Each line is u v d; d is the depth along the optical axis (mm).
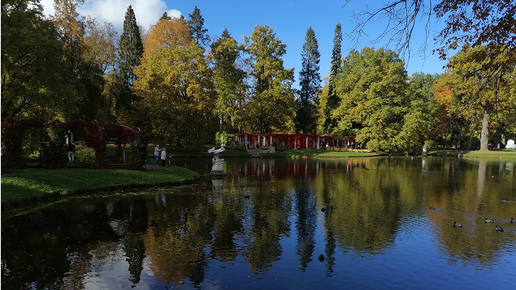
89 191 14523
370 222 10312
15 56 18344
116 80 48594
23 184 13117
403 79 48156
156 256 7297
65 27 32500
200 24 53375
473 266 7012
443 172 25531
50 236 8547
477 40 6145
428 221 10477
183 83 39500
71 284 5941
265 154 42656
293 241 8430
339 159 40094
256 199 13766
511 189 17031
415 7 5086
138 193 14758
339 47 63000
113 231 9039
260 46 47844
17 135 16500
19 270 6500
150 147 39750
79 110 32688
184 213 11148
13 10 18984
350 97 50406
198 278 6258
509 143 62906
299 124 62469
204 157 36781
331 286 6012
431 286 6094
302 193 15359
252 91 51656
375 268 6836
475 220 10664
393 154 50438
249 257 7324
